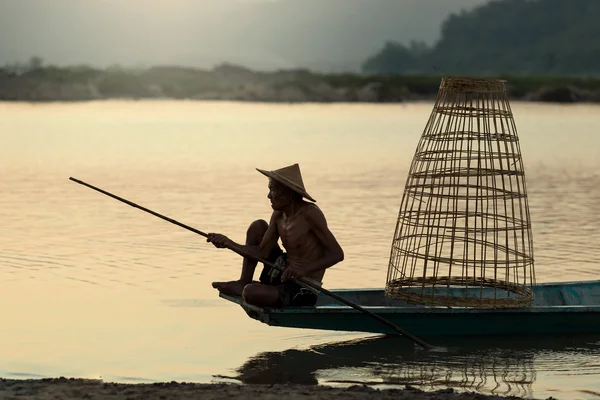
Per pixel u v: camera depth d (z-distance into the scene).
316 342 22.17
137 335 22.34
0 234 34.81
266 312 21.12
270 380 19.14
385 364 20.31
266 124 93.19
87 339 21.91
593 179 52.91
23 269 29.11
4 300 25.36
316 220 21.61
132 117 101.12
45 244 32.97
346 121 98.88
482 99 23.64
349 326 21.69
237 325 23.48
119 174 53.19
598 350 21.42
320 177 52.69
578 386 18.80
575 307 22.22
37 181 49.75
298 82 159.88
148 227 36.53
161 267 29.58
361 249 32.47
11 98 138.62
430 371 19.81
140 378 19.09
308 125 92.25
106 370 19.61
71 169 55.25
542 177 53.84
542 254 31.97
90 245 32.81
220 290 22.58
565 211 41.16
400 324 21.91
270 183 21.91
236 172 54.72
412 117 106.69
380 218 38.81
